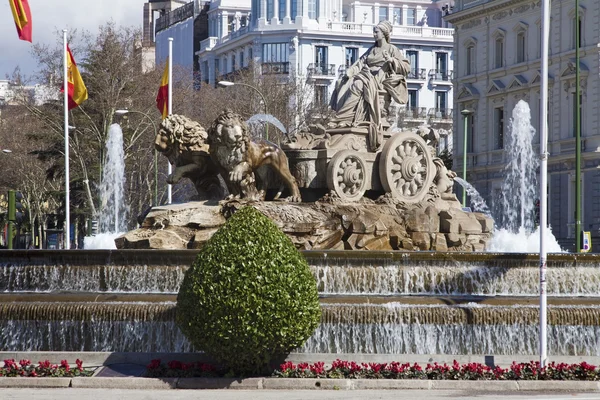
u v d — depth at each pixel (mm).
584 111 77000
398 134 27781
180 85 81125
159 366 18516
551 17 80312
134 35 65688
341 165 27031
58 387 17766
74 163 67312
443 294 23641
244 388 17719
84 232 80125
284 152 27375
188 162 27125
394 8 131625
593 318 21469
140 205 66062
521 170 82312
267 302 17766
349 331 21000
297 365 18562
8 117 81312
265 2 116438
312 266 23438
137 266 23484
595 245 74250
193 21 132500
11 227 34406
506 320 21250
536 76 82375
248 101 72438
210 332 17828
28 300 21781
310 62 115688
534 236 39344
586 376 18359
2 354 20031
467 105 91125
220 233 18219
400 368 18328
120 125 64812
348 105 28328
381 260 23594
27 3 40375
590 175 75125
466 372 18328
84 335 21141
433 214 27484
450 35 120562
